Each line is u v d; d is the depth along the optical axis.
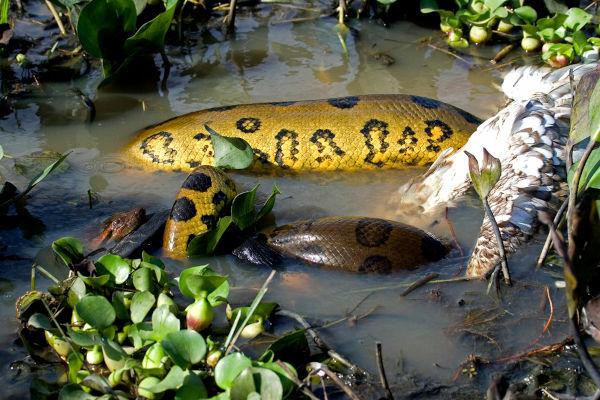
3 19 2.54
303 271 1.97
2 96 2.44
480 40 2.57
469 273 1.94
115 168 2.24
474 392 1.76
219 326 1.86
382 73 2.50
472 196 2.09
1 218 2.10
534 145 2.04
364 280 1.94
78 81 2.50
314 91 2.44
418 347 1.83
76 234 2.07
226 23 2.66
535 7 2.59
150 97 2.44
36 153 2.27
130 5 2.40
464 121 2.25
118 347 1.78
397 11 2.68
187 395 1.72
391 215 2.11
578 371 1.77
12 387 1.79
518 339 1.82
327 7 2.75
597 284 1.84
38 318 1.81
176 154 2.24
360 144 2.23
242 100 2.42
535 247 1.95
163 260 2.01
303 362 1.80
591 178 1.78
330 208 2.13
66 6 2.52
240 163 2.14
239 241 2.03
